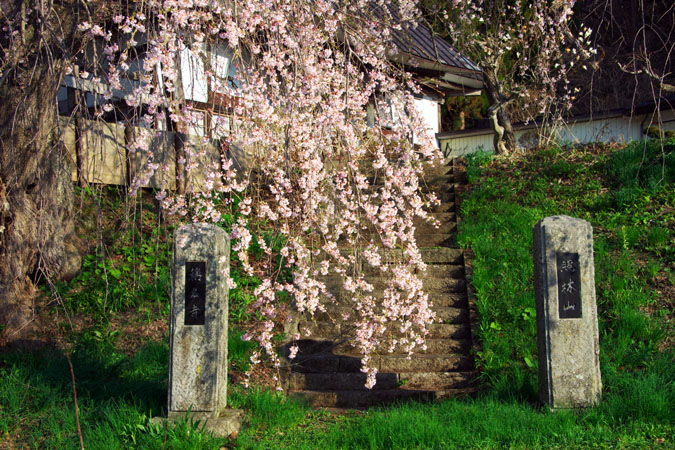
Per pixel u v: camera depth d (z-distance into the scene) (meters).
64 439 4.02
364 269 6.93
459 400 5.01
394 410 4.43
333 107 4.91
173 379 4.26
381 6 8.37
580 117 12.78
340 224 5.00
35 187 6.04
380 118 6.13
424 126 5.61
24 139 5.61
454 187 8.83
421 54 9.88
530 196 8.27
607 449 3.66
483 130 13.98
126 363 5.45
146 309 6.38
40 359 5.36
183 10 4.31
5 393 4.64
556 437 3.86
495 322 5.79
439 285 6.66
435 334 6.04
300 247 4.53
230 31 4.48
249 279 6.70
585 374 4.35
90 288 6.55
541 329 4.50
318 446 3.98
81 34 5.23
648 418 4.02
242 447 3.92
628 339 5.30
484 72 10.90
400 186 5.39
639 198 7.66
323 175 4.81
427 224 8.00
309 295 4.96
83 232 7.05
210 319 4.28
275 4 4.96
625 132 12.52
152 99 4.20
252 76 4.89
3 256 5.95
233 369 5.48
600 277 6.25
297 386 5.44
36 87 5.43
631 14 15.04
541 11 10.35
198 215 4.56
